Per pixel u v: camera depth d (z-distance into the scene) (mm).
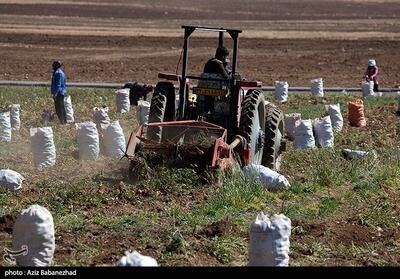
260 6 116125
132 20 96250
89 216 21594
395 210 23781
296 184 25875
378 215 22797
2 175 24094
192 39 82562
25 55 70500
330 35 88875
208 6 113688
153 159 25750
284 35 87750
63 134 36094
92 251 18500
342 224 22109
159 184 24484
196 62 69188
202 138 26266
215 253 18672
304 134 33625
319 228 21297
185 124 26281
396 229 22031
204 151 25500
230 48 77375
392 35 90125
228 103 27547
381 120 43062
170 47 77125
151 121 27203
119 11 104125
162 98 27578
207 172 24875
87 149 29609
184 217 21578
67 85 55844
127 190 23953
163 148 25828
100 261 17781
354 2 125875
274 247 16734
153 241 19469
